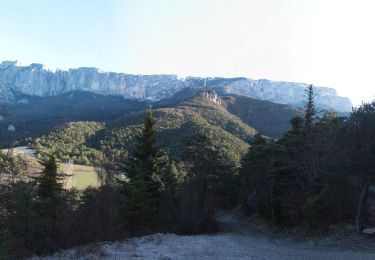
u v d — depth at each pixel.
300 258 22.42
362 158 30.11
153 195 42.62
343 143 31.59
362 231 30.94
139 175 37.72
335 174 33.75
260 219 60.41
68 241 25.27
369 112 31.11
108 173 43.16
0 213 24.69
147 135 44.03
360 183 33.12
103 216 36.69
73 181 76.19
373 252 24.62
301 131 45.03
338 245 29.05
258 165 60.50
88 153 129.25
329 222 37.53
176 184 46.59
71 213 33.38
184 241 27.36
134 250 21.58
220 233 42.81
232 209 79.00
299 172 46.16
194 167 49.84
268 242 35.12
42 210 31.64
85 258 18.86
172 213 43.28
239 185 79.81
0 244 16.64
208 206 50.00
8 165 42.97
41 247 23.20
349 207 35.81
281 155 51.38
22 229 24.20
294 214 45.75
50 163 48.16
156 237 28.25
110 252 20.62
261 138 66.06
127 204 36.66
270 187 56.53
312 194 42.00
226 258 21.00
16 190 28.91
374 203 36.94
